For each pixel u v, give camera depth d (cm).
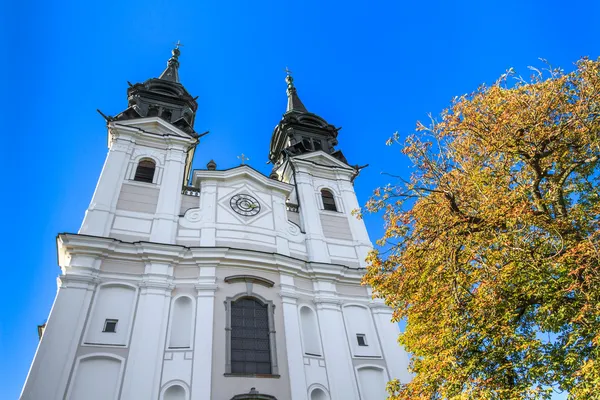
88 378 1545
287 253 2270
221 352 1730
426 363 1183
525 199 1119
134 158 2430
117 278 1844
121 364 1600
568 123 1084
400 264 1328
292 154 2992
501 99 1188
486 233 1124
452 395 1056
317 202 2686
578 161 1120
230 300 1908
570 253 961
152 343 1678
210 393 1592
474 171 1245
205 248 2011
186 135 2633
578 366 954
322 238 2445
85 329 1650
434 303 1196
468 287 1145
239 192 2448
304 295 2127
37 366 1493
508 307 1078
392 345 2053
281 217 2438
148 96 2970
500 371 1038
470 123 1215
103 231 1992
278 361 1788
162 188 2302
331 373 1855
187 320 1836
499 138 1150
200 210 2277
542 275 1035
